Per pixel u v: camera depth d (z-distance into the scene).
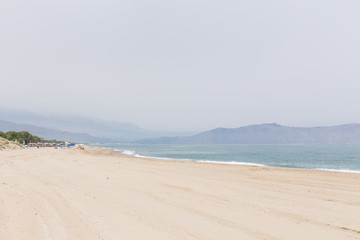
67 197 9.62
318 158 62.75
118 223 6.65
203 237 5.80
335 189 12.59
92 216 7.21
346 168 35.47
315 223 7.05
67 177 15.47
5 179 13.64
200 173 19.20
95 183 13.46
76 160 31.52
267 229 6.49
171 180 15.17
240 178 16.53
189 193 11.20
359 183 14.48
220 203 9.33
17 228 5.97
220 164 29.61
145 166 24.77
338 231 6.42
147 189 12.00
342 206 9.06
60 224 6.37
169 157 60.53
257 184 14.05
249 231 6.30
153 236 5.76
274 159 57.16
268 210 8.38
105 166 24.02
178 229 6.32
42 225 6.24
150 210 8.12
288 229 6.51
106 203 8.90
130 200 9.53
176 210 8.22
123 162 30.14
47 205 8.27
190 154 80.62
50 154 44.19
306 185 13.81
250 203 9.38
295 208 8.70
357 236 6.09
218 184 13.90
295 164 42.88
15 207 7.85
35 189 11.02
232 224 6.84
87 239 5.43
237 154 84.25
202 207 8.68
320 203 9.51
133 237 5.65
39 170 18.83
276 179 16.09
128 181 14.48
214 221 7.08
